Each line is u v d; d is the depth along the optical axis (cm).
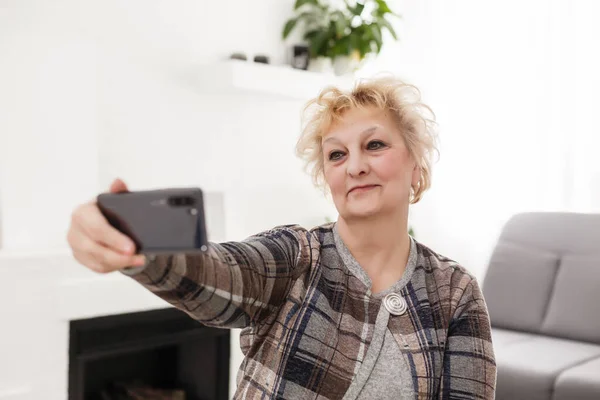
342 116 94
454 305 96
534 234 302
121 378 269
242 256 79
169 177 293
